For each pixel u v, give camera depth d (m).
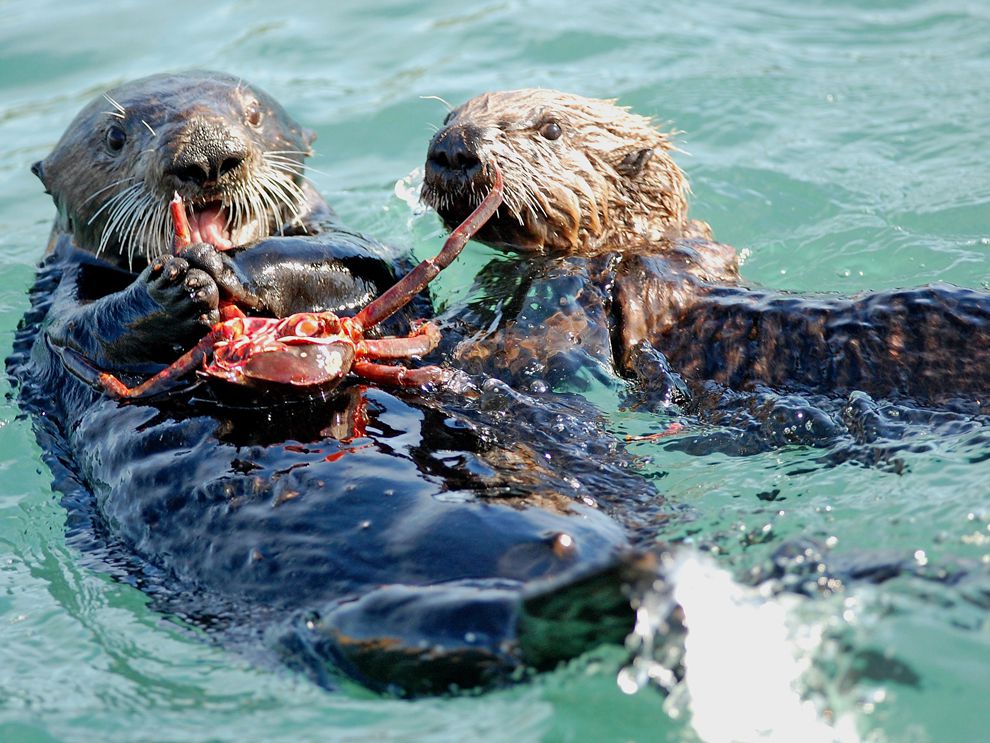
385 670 11.70
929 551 12.82
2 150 28.98
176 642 13.62
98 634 14.23
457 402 16.88
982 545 12.92
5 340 21.72
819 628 11.20
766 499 14.77
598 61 31.70
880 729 10.66
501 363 17.70
